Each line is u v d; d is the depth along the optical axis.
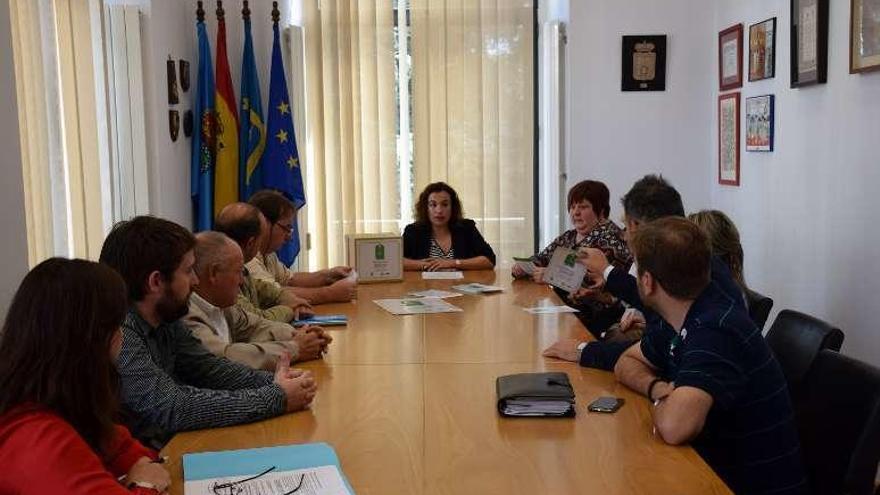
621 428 2.07
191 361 2.41
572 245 4.52
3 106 3.00
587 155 5.79
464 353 2.87
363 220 5.96
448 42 5.89
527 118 5.95
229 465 1.83
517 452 1.92
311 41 5.80
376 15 5.85
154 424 2.09
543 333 3.16
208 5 5.55
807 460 2.38
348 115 5.84
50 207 3.92
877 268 3.68
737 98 5.25
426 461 1.87
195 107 5.41
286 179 5.54
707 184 5.79
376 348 2.96
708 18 5.68
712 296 2.13
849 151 3.91
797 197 4.46
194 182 5.35
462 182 5.98
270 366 2.63
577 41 5.71
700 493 1.68
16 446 1.49
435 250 4.95
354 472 1.82
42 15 3.89
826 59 4.09
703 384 1.96
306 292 3.81
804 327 2.80
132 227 2.14
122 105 4.70
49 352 1.54
